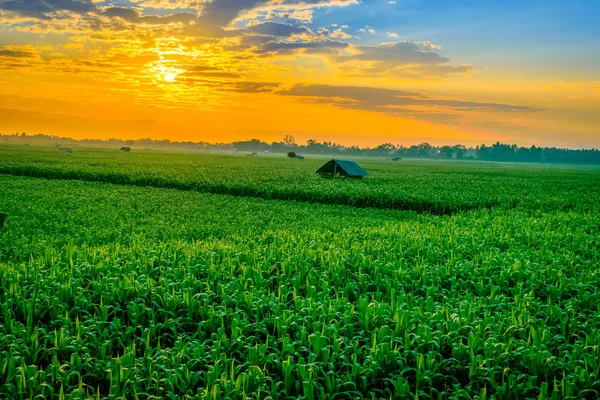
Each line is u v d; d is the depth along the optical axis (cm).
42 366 926
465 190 5106
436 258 1744
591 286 1385
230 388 789
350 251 1770
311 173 7081
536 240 2180
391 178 6700
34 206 2975
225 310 1104
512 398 813
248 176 5919
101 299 1122
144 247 1766
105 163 7744
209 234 2289
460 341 937
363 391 842
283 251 1694
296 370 870
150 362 849
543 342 987
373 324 1053
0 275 1303
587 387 835
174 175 5547
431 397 814
